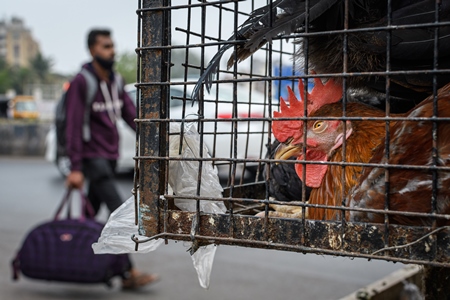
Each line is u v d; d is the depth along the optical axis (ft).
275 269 17.78
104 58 15.11
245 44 5.05
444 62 5.27
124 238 5.91
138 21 5.39
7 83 248.32
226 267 18.01
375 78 5.82
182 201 5.73
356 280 16.71
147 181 5.37
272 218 4.86
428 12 5.17
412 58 5.35
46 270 14.02
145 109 5.35
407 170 4.54
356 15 5.65
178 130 5.84
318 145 5.98
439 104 4.65
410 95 6.18
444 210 4.40
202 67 5.30
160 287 15.90
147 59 5.33
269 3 5.46
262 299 14.97
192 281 16.44
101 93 15.14
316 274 17.28
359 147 5.73
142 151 5.38
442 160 4.45
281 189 7.02
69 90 14.93
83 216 14.64
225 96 19.26
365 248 4.49
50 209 27.94
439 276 6.37
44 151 59.41
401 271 9.62
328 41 5.98
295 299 14.96
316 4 5.09
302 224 4.72
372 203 4.69
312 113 6.08
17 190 33.65
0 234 22.41
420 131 4.61
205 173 5.92
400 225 4.39
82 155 14.98
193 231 5.14
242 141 17.44
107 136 15.29
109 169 15.26
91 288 15.85
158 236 5.29
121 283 15.65
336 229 4.60
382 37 5.45
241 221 4.99
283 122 6.19
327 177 5.91
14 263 14.33
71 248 13.97
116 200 15.40
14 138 60.03
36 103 116.98
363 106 5.96
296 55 6.51
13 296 15.07
